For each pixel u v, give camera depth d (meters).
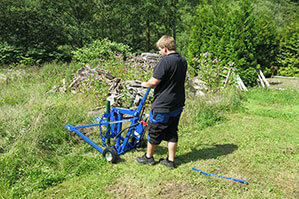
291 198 2.87
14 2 18.55
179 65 3.13
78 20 21.58
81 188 3.11
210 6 11.56
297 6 45.50
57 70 10.10
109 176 3.35
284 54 16.50
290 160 3.82
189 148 4.26
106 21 22.75
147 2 19.84
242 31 10.08
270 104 7.86
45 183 3.19
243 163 3.72
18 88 8.10
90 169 3.53
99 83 7.02
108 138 3.95
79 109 5.55
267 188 3.07
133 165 3.63
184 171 3.46
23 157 3.70
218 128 5.33
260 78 11.30
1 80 9.24
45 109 5.03
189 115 5.60
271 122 5.80
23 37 18.73
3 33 18.19
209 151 4.14
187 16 25.28
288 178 3.31
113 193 3.01
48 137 4.34
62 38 21.02
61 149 4.14
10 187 3.12
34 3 19.48
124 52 12.48
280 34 16.47
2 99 6.46
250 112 6.73
